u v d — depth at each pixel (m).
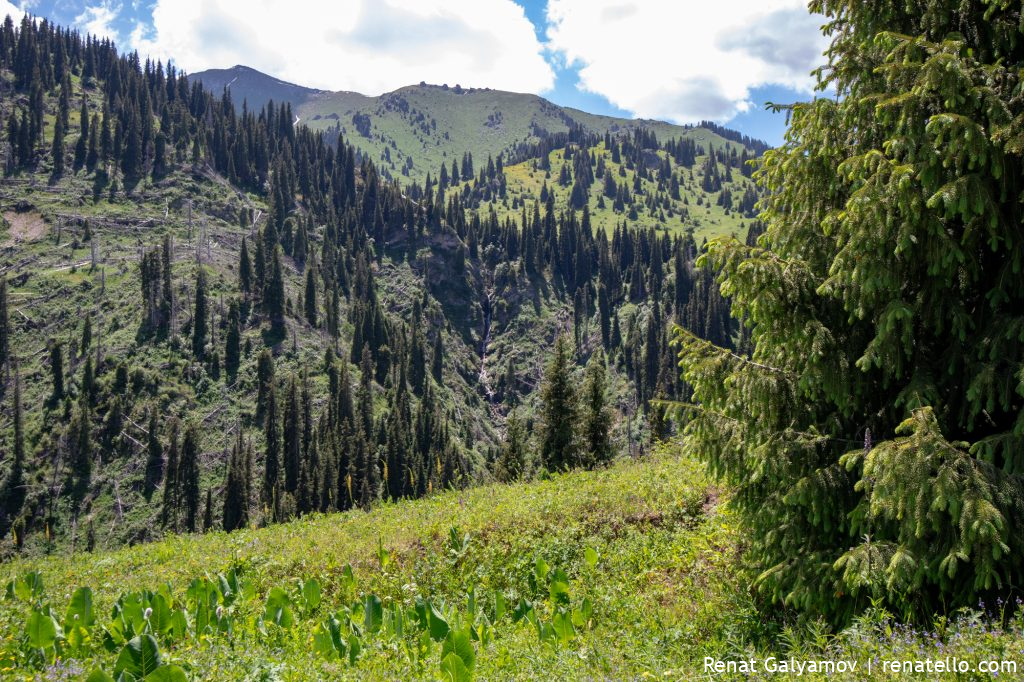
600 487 12.44
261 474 110.12
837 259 5.71
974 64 5.48
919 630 5.22
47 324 141.38
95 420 114.38
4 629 7.14
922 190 5.51
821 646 5.39
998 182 5.33
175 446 102.44
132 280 160.00
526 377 197.75
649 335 162.38
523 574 9.79
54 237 173.75
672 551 9.39
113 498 103.62
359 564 10.85
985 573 4.76
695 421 6.95
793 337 6.18
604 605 8.08
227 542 14.07
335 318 166.88
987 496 4.75
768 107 7.05
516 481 16.16
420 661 6.11
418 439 122.50
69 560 15.34
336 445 100.25
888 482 5.03
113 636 6.52
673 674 5.29
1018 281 5.41
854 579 5.29
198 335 141.50
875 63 6.23
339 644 6.36
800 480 5.97
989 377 5.22
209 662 5.68
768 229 7.26
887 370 5.70
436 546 11.08
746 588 7.17
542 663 5.85
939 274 5.61
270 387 116.12
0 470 103.94
